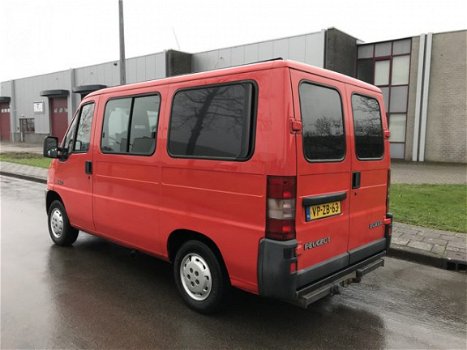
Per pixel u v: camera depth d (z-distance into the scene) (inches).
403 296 174.2
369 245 160.2
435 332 142.7
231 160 131.5
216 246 142.6
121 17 537.0
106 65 1080.8
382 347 131.6
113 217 184.1
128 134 174.4
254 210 126.1
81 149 203.8
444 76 778.2
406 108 815.1
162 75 958.4
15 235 254.5
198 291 149.8
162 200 157.9
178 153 150.1
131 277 186.7
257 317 149.6
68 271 192.7
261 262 124.5
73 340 129.8
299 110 123.1
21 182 507.2
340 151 142.9
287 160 119.3
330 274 139.6
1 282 177.5
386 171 170.9
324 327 143.8
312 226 129.7
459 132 775.1
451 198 370.0
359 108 155.5
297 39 783.7
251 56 850.8
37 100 1299.2
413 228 269.7
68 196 214.2
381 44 827.4
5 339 129.4
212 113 138.9
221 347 128.3
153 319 145.6
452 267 211.3
